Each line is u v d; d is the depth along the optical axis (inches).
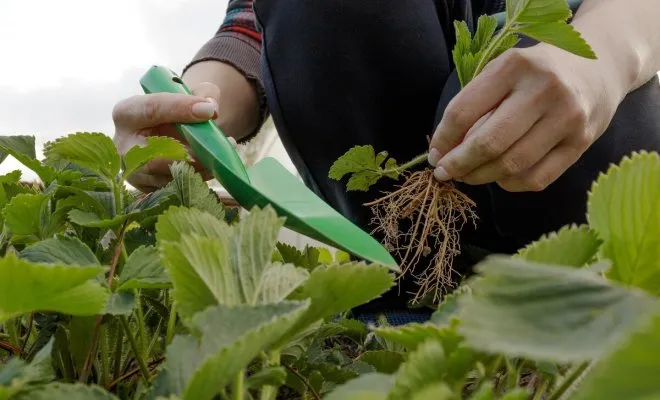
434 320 8.0
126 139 25.0
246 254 7.8
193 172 13.0
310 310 8.4
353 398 5.6
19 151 15.5
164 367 6.7
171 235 8.7
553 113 21.4
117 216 11.4
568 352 4.1
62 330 10.4
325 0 31.2
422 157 26.1
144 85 22.1
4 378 7.1
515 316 4.6
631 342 3.1
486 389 5.3
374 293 8.6
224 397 7.8
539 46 23.8
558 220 32.9
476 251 28.6
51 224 13.2
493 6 41.4
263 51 34.7
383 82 32.9
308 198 17.4
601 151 31.0
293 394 12.5
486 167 22.1
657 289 6.8
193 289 7.2
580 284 4.7
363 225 35.0
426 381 5.7
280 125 35.6
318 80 32.8
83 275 6.4
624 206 6.9
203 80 36.8
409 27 31.7
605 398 3.2
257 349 6.1
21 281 6.3
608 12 26.8
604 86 23.5
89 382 11.1
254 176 18.6
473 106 21.6
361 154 24.9
